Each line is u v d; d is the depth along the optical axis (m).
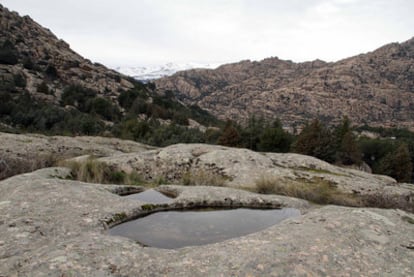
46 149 20.33
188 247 4.93
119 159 16.80
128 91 139.50
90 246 4.48
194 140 58.03
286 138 50.44
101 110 95.94
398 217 6.38
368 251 4.74
